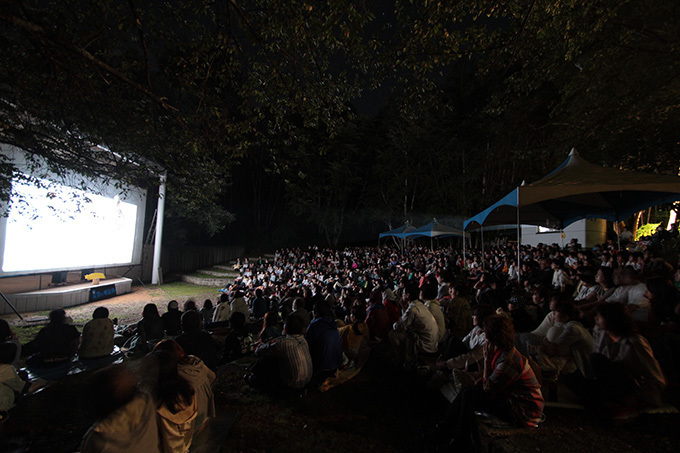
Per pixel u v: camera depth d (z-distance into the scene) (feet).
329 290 42.24
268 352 14.06
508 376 9.89
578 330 11.75
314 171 106.01
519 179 70.13
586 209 32.42
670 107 30.91
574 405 11.40
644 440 9.57
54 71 16.81
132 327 26.91
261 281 57.06
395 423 12.30
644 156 35.04
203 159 27.78
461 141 81.87
